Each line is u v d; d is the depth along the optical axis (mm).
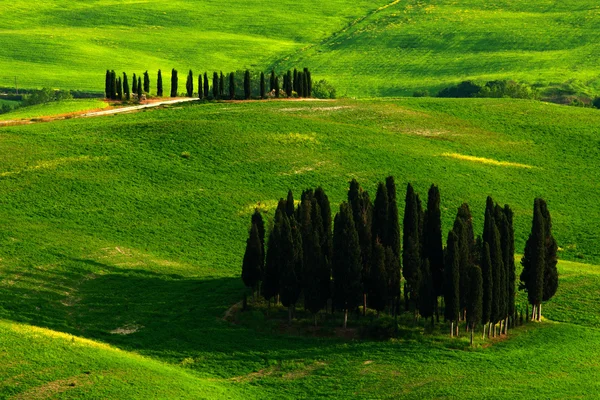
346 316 141750
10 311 142250
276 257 145500
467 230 153375
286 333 139500
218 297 153500
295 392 119250
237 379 124188
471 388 116750
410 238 149875
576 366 125438
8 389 110188
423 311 139000
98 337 137000
